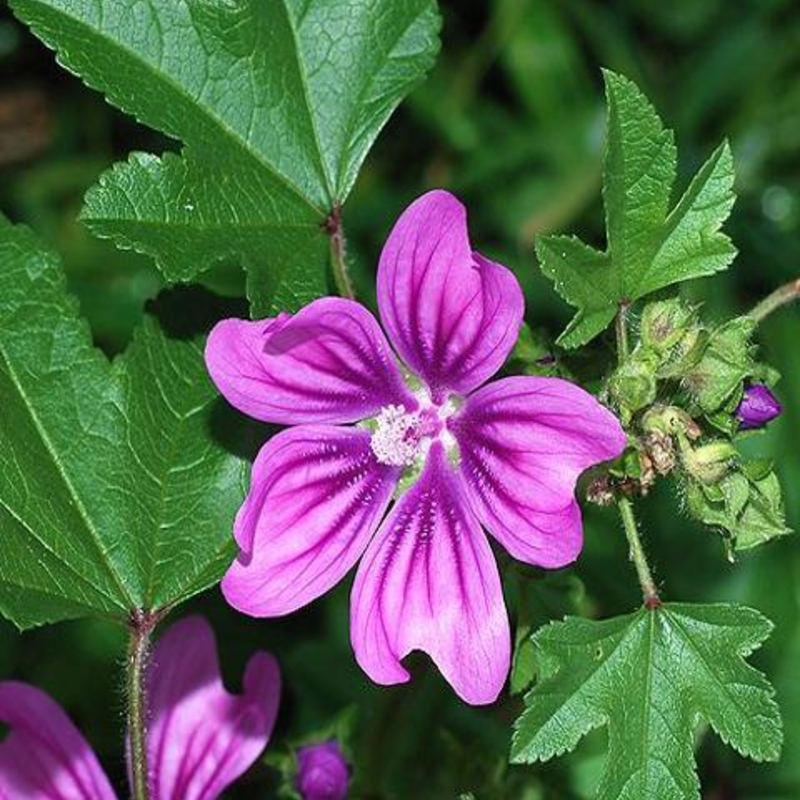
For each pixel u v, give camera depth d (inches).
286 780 9.6
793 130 14.5
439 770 10.8
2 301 8.2
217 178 8.0
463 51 14.7
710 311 13.1
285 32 8.2
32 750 9.0
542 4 14.5
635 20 14.9
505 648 7.2
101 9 8.0
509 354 7.8
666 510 12.0
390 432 7.4
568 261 7.4
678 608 7.6
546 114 14.4
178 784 9.1
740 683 7.5
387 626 7.4
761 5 14.8
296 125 8.2
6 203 14.1
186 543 8.2
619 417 7.3
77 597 8.0
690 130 14.6
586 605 11.6
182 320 8.3
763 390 7.6
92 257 13.7
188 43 8.1
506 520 7.1
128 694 8.1
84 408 8.2
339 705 11.6
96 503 8.2
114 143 14.4
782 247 13.9
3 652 12.1
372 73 8.3
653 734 7.6
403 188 14.3
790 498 12.0
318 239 8.2
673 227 7.6
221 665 12.2
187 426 8.2
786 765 11.7
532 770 10.2
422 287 7.2
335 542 7.4
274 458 7.1
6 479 8.0
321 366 7.2
